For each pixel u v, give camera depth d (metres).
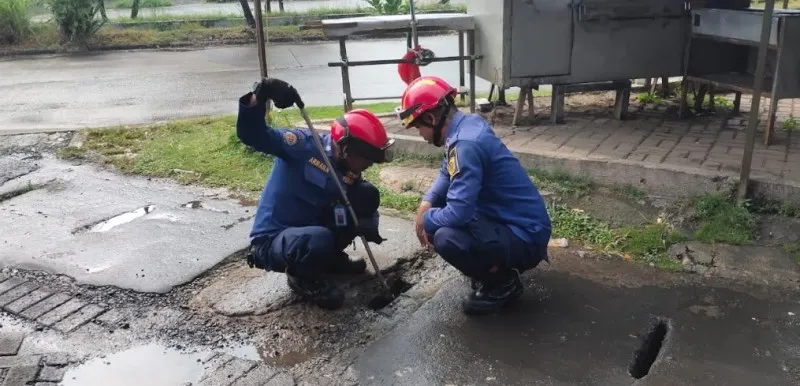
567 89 5.87
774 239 4.05
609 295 3.64
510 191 3.38
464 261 3.33
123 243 4.39
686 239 4.14
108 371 3.08
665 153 4.99
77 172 5.82
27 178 5.68
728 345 3.18
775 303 3.52
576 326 3.36
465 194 3.19
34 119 7.86
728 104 6.62
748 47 6.04
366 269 3.98
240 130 3.23
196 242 4.39
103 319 3.51
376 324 3.43
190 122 7.05
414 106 3.30
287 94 3.21
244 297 3.70
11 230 4.62
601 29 5.67
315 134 3.36
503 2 5.44
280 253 3.38
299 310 3.57
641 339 3.25
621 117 6.07
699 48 5.93
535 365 3.06
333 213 3.52
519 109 5.92
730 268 3.84
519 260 3.40
